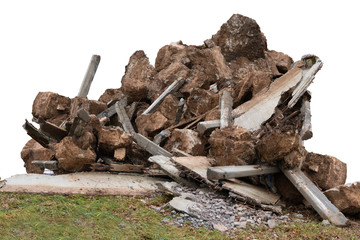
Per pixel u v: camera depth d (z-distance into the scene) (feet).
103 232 25.32
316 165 36.96
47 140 37.81
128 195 32.48
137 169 37.55
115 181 34.42
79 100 48.06
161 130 44.29
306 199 32.30
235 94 44.01
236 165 33.96
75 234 24.63
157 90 49.93
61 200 29.25
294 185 33.01
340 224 30.17
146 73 52.03
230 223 28.86
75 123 34.60
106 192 32.12
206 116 42.11
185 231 26.99
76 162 35.29
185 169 33.58
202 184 34.27
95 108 48.19
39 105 48.42
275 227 28.91
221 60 50.67
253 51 52.42
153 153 38.93
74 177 33.71
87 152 35.65
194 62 51.57
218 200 31.68
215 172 31.07
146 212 29.37
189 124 43.55
